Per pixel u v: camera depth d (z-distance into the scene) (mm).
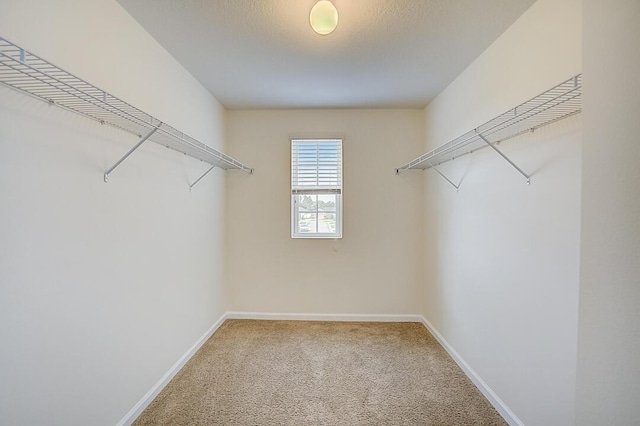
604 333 727
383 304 3500
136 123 1632
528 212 1661
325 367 2451
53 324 1267
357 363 2520
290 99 3135
